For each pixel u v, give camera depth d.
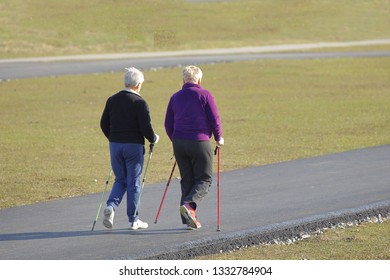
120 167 32.09
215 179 44.16
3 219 34.84
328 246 30.47
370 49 166.00
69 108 86.19
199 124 31.58
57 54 155.88
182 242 30.08
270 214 34.81
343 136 63.66
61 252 28.92
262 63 136.00
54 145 60.56
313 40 186.00
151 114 79.94
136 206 32.16
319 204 36.91
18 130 69.38
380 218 35.62
